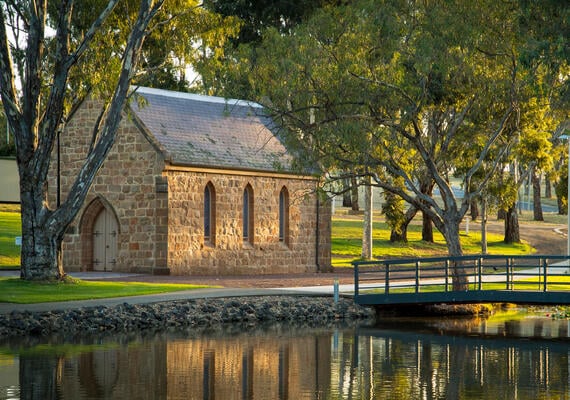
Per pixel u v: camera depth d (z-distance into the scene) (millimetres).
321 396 22672
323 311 38000
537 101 38625
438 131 41906
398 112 41844
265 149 56281
